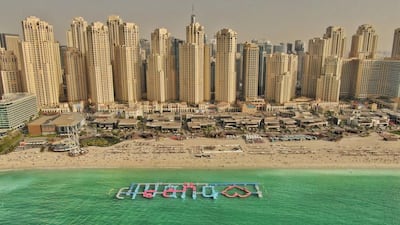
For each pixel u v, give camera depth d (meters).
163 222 178.12
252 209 189.75
